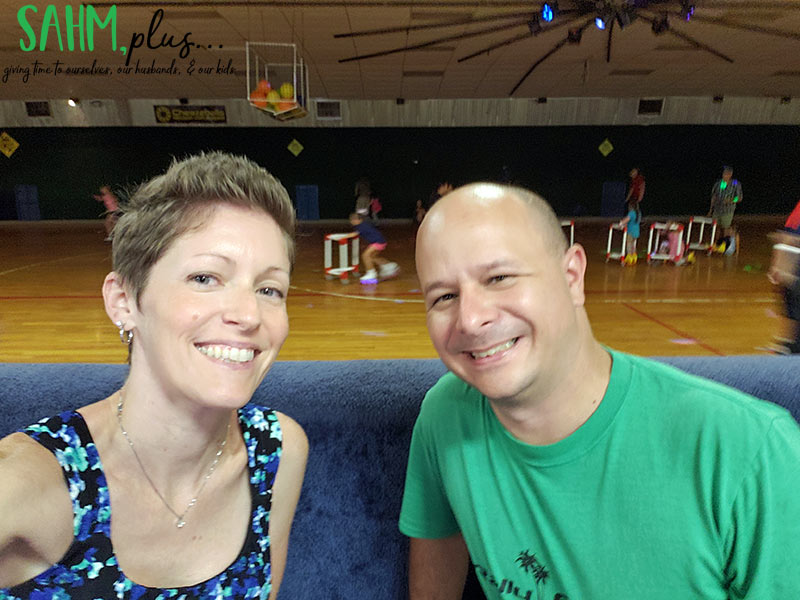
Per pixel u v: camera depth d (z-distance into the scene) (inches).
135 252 27.7
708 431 26.5
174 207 27.0
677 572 27.2
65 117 595.5
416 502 37.9
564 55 392.8
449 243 28.2
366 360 47.0
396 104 609.6
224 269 27.5
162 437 29.6
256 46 363.6
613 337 172.7
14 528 25.7
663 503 27.2
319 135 627.5
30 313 203.0
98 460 29.2
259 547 34.0
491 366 28.1
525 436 30.7
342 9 287.3
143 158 620.4
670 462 27.3
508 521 31.9
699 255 362.0
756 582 25.5
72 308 210.5
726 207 356.8
